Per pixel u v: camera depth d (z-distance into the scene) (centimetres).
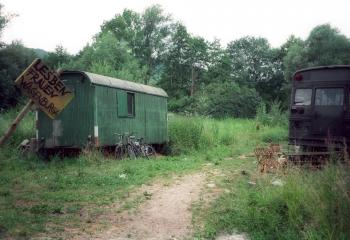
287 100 5919
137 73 3978
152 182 1053
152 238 609
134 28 6694
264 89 8006
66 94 502
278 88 7700
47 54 5581
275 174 1011
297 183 722
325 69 1281
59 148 1457
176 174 1188
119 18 6562
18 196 862
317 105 1292
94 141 1423
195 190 951
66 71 1437
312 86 1309
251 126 3155
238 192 888
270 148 1223
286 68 5284
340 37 4903
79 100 1447
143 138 1741
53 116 500
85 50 4519
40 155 1435
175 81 7281
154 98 1884
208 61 7262
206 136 2028
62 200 835
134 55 6575
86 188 960
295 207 638
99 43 4181
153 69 7050
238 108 4588
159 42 6744
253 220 658
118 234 625
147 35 6738
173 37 6975
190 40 7081
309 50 4994
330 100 1268
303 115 1325
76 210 756
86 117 1439
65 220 689
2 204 789
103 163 1336
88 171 1176
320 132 1284
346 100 1234
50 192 907
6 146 1481
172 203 823
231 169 1300
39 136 1477
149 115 1830
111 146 1580
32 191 920
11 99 3741
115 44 4216
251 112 4659
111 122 1526
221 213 734
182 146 1911
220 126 2700
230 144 2189
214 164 1429
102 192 911
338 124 1245
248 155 1742
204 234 626
